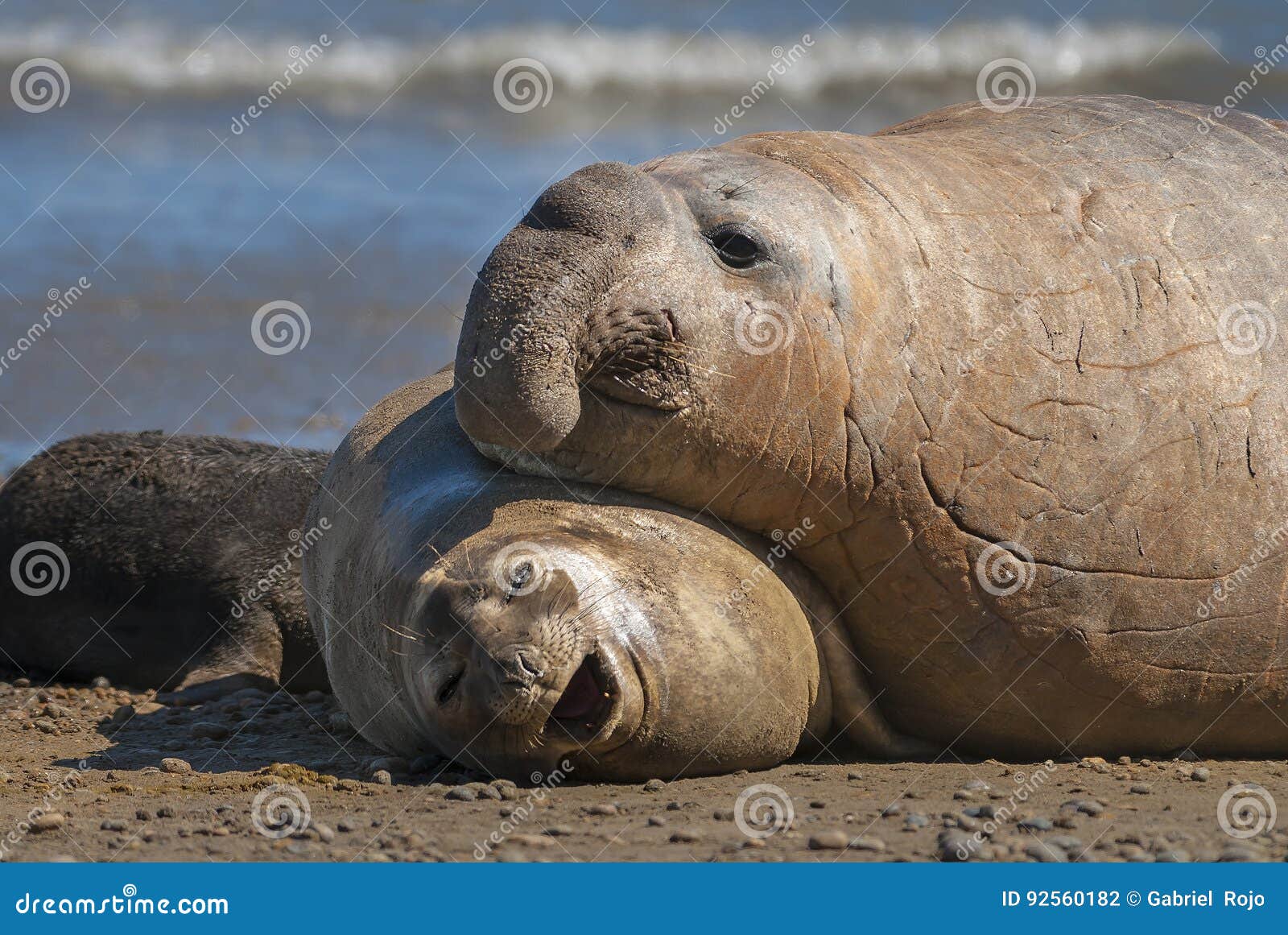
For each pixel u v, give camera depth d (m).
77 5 122.38
